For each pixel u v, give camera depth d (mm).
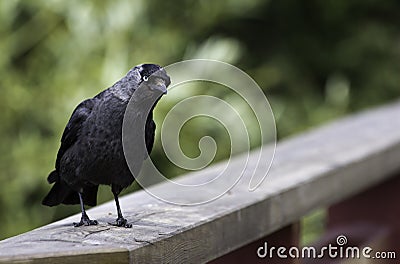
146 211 3877
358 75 14102
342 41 14055
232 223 3926
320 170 4934
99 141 3533
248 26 13516
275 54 13617
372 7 14367
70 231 3432
